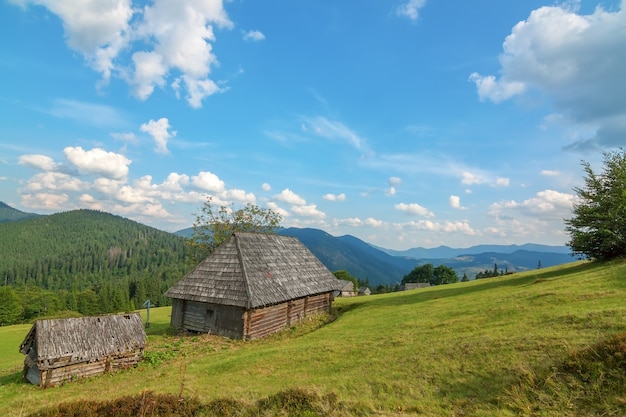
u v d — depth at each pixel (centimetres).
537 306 1748
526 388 884
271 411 954
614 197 3180
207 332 2606
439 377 1080
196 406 1024
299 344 1981
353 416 894
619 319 1194
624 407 732
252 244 3061
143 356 2105
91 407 1041
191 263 5138
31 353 1903
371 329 2117
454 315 2047
